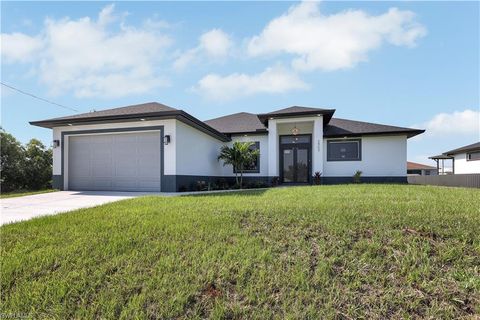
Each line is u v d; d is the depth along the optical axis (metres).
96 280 2.50
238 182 14.02
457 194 6.55
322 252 2.86
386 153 14.24
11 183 20.78
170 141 10.52
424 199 5.42
